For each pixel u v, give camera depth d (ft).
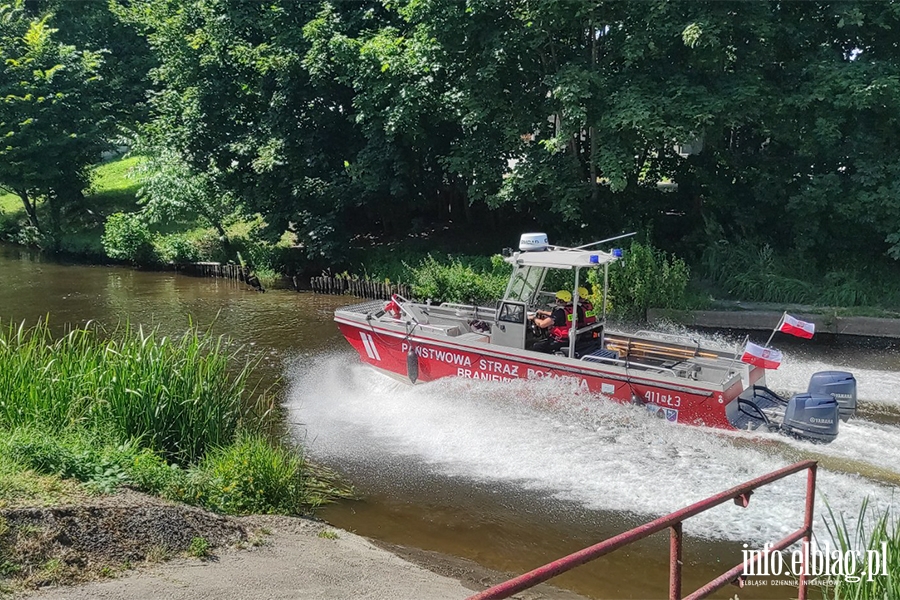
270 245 72.84
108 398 23.93
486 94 53.88
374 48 57.57
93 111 96.58
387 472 26.76
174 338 47.60
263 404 34.42
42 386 24.07
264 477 22.62
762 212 55.57
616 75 51.52
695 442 27.12
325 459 27.99
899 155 49.57
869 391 33.42
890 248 49.34
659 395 28.04
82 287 67.72
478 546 21.36
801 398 25.80
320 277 65.46
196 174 75.36
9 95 88.53
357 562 18.37
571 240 58.90
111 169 112.47
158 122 82.48
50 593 13.64
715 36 45.34
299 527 20.67
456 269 57.41
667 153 59.26
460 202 73.97
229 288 67.62
